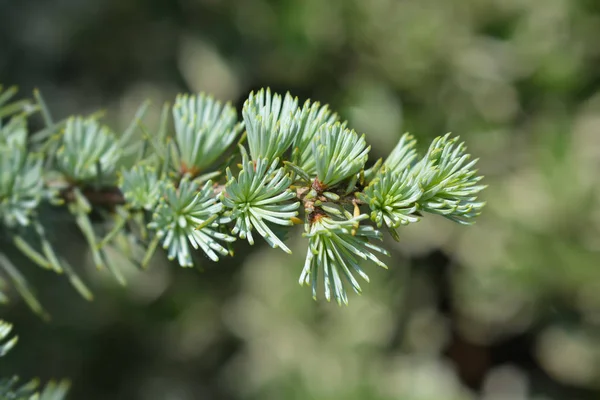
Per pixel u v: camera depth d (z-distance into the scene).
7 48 1.46
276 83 1.53
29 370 1.37
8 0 1.46
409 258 1.62
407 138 0.48
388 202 0.46
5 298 0.56
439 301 1.71
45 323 1.40
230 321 1.59
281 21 1.48
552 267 1.49
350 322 1.51
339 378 1.46
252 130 0.46
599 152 1.52
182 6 1.53
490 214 1.53
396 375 1.53
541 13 1.53
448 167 0.46
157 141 0.52
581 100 1.56
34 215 0.54
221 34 1.51
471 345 1.81
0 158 0.53
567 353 1.70
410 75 1.51
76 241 1.33
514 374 1.88
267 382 1.51
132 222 0.54
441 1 1.53
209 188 0.47
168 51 1.54
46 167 0.54
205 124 0.51
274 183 0.46
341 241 0.46
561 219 1.49
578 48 1.53
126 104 1.52
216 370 1.62
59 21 1.49
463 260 1.58
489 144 1.53
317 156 0.46
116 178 0.54
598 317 1.57
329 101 1.50
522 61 1.53
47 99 1.48
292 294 1.53
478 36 1.54
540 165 1.53
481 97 1.54
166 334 1.57
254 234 1.47
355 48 1.50
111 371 1.52
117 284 1.46
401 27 1.49
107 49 1.53
